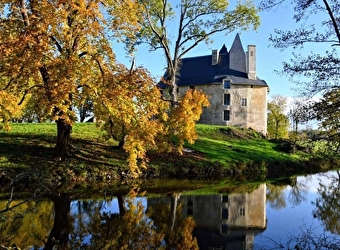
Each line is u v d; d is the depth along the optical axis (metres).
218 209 14.66
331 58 9.67
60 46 18.08
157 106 19.00
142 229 11.41
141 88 17.77
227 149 31.98
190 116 20.91
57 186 17.23
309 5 10.47
